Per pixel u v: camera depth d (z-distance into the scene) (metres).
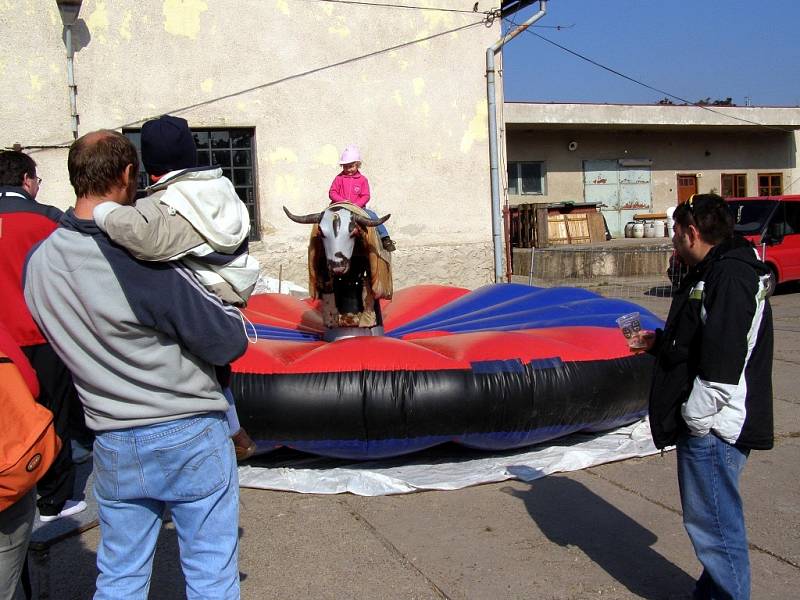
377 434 4.86
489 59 12.28
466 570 3.80
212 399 2.55
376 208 11.95
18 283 4.12
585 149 23.70
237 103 11.01
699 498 3.08
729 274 2.92
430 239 12.30
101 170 2.49
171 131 2.58
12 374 2.40
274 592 3.61
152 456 2.44
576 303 7.12
